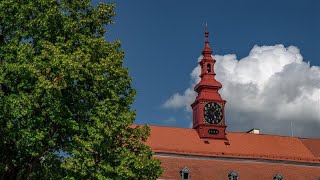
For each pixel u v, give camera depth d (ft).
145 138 139.44
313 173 273.75
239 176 261.03
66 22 127.75
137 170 131.34
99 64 128.67
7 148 123.65
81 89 125.59
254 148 277.44
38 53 125.90
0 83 120.26
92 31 137.39
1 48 123.95
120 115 129.29
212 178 255.70
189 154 260.42
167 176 249.55
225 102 287.69
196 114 288.10
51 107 118.62
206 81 291.99
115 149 129.49
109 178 122.11
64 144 127.13
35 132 116.57
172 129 277.85
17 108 115.96
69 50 125.49
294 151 282.77
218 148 270.46
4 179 124.67
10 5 124.36
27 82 120.06
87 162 120.57
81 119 127.75
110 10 139.33
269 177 265.34
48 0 127.95
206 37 308.19
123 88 136.15
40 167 128.77
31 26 125.08
